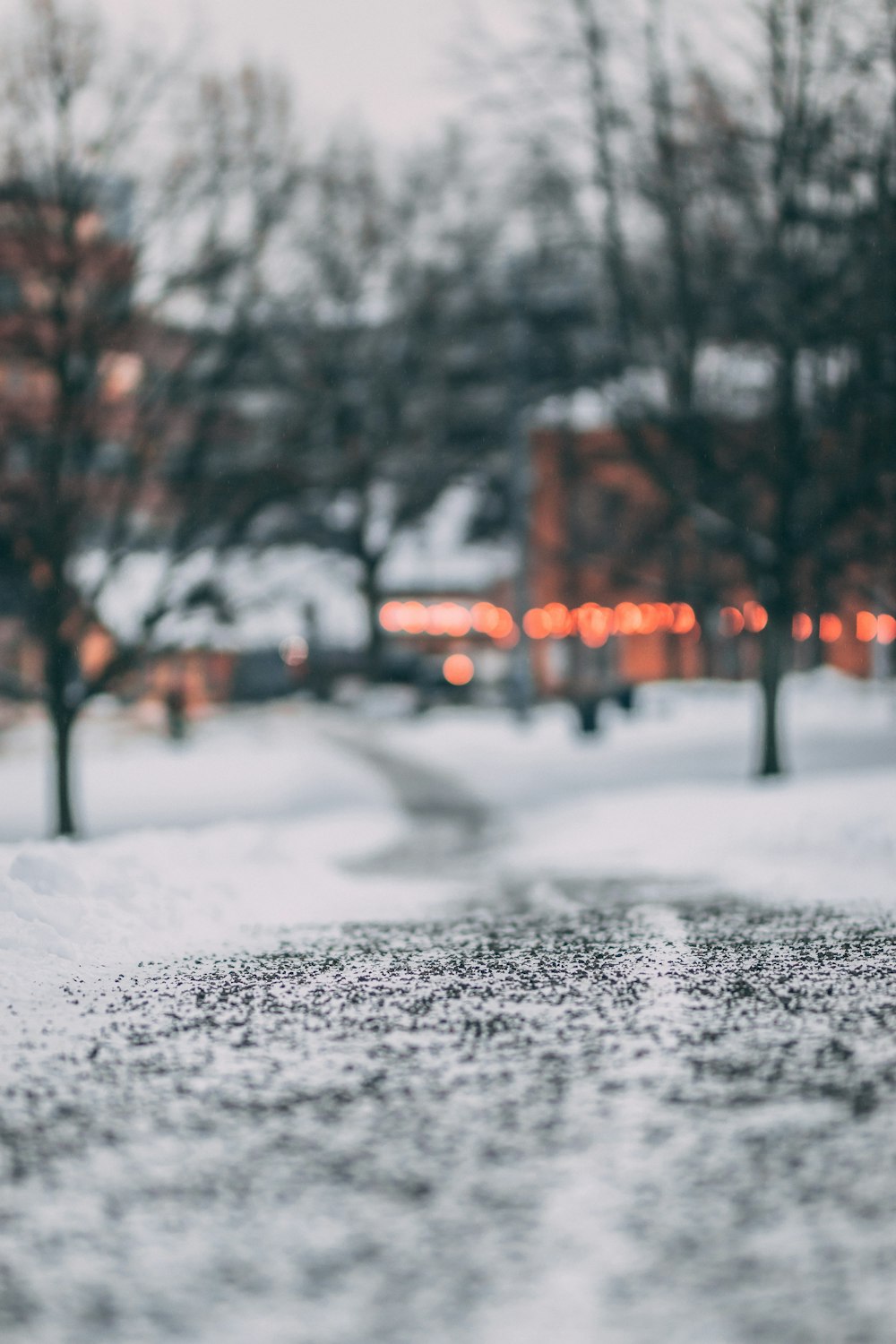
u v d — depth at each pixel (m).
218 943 12.06
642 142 24.58
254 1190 5.89
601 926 12.97
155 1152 6.40
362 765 40.12
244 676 62.16
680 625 54.25
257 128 25.08
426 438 56.69
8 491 24.84
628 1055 7.87
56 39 24.42
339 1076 7.55
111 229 25.36
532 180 25.17
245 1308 4.77
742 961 10.68
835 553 26.39
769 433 25.98
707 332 25.59
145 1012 9.06
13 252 24.91
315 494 31.23
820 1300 4.74
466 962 10.92
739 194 24.50
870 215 23.55
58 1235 5.45
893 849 17.95
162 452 26.30
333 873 19.27
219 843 18.70
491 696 64.38
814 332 24.12
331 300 28.17
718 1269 5.01
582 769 37.97
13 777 39.16
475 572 71.12
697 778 35.81
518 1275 4.99
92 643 32.56
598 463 31.88
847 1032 8.26
